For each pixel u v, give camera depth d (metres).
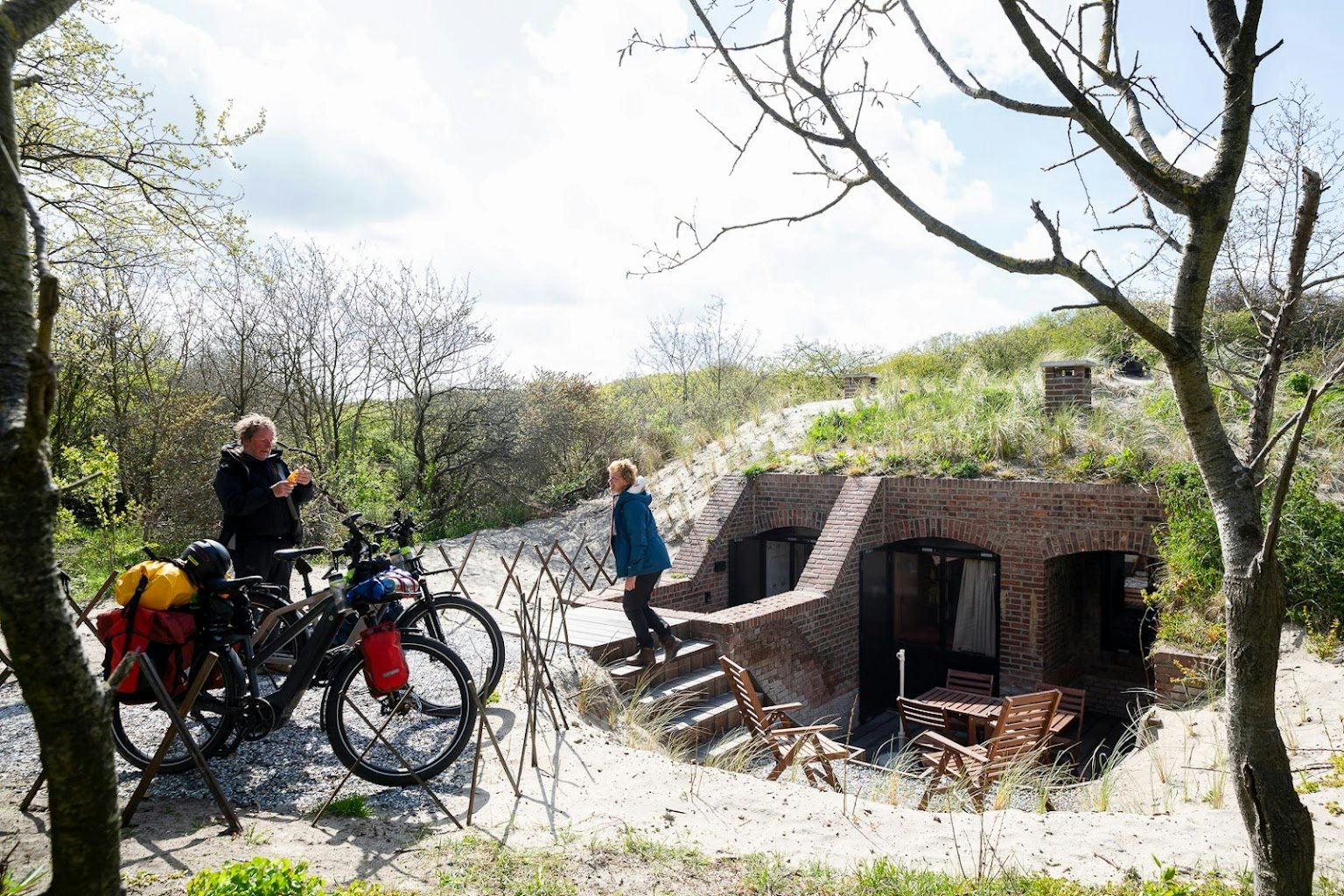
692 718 8.33
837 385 19.80
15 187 1.77
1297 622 9.05
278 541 5.98
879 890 3.99
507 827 4.46
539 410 18.58
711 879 4.02
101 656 6.85
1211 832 4.99
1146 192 2.69
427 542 15.54
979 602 12.92
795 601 11.09
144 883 3.53
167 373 18.42
